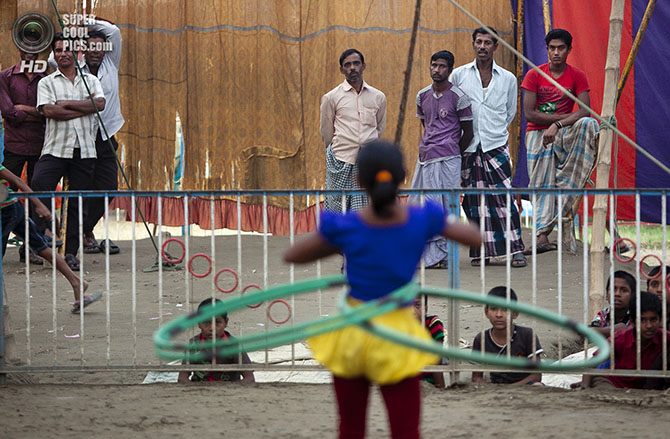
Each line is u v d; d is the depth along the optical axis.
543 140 12.33
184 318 4.23
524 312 4.18
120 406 6.28
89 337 8.70
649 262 12.53
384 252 3.99
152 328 9.07
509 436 5.50
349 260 4.07
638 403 6.26
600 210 8.52
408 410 4.05
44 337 8.71
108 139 12.35
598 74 14.34
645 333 6.86
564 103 12.48
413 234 4.03
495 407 6.24
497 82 12.34
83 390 6.79
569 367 3.72
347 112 11.65
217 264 12.77
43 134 13.14
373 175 4.03
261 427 5.76
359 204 11.64
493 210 12.19
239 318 9.47
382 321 3.94
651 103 14.23
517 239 12.23
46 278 11.91
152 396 6.61
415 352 3.97
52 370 6.97
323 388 6.88
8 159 13.09
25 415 6.02
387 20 14.74
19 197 7.14
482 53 12.29
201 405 6.32
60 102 12.51
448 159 11.90
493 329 7.27
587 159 12.34
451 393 6.72
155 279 11.76
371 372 3.96
